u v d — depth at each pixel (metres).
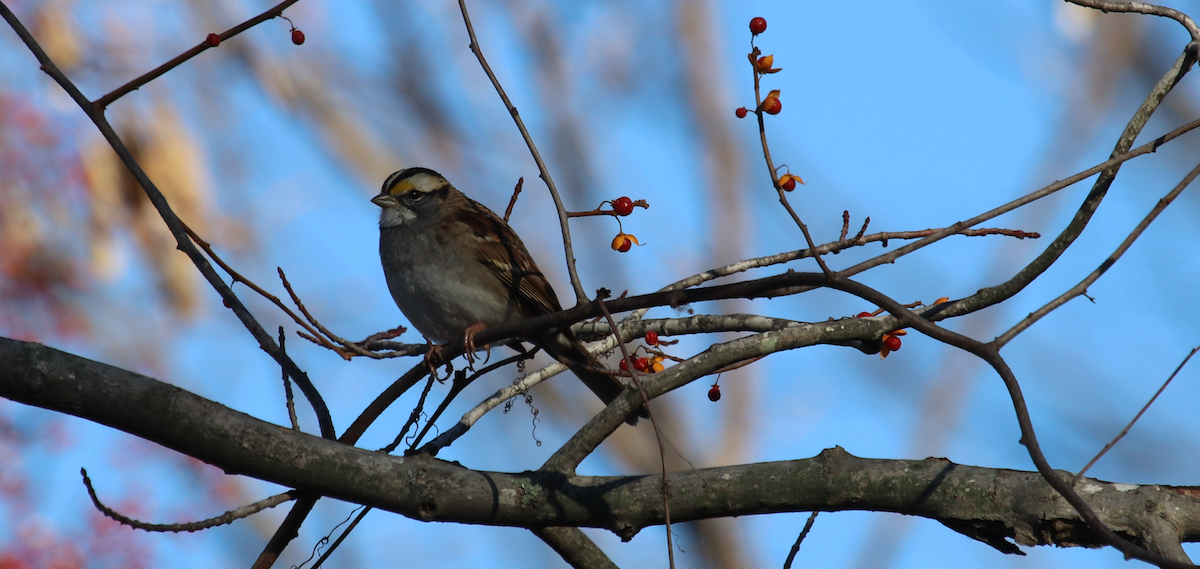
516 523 7.48
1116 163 6.88
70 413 7.32
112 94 8.26
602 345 9.25
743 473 7.34
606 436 7.45
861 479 7.09
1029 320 6.38
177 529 7.12
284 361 7.95
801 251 7.46
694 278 7.48
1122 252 6.53
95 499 6.95
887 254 6.73
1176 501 6.46
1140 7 7.52
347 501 7.57
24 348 7.31
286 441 7.48
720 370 7.41
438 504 7.41
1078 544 6.61
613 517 7.39
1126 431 6.20
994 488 6.82
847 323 7.55
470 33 7.31
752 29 6.68
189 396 7.45
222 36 8.38
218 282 7.97
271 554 8.00
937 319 7.68
